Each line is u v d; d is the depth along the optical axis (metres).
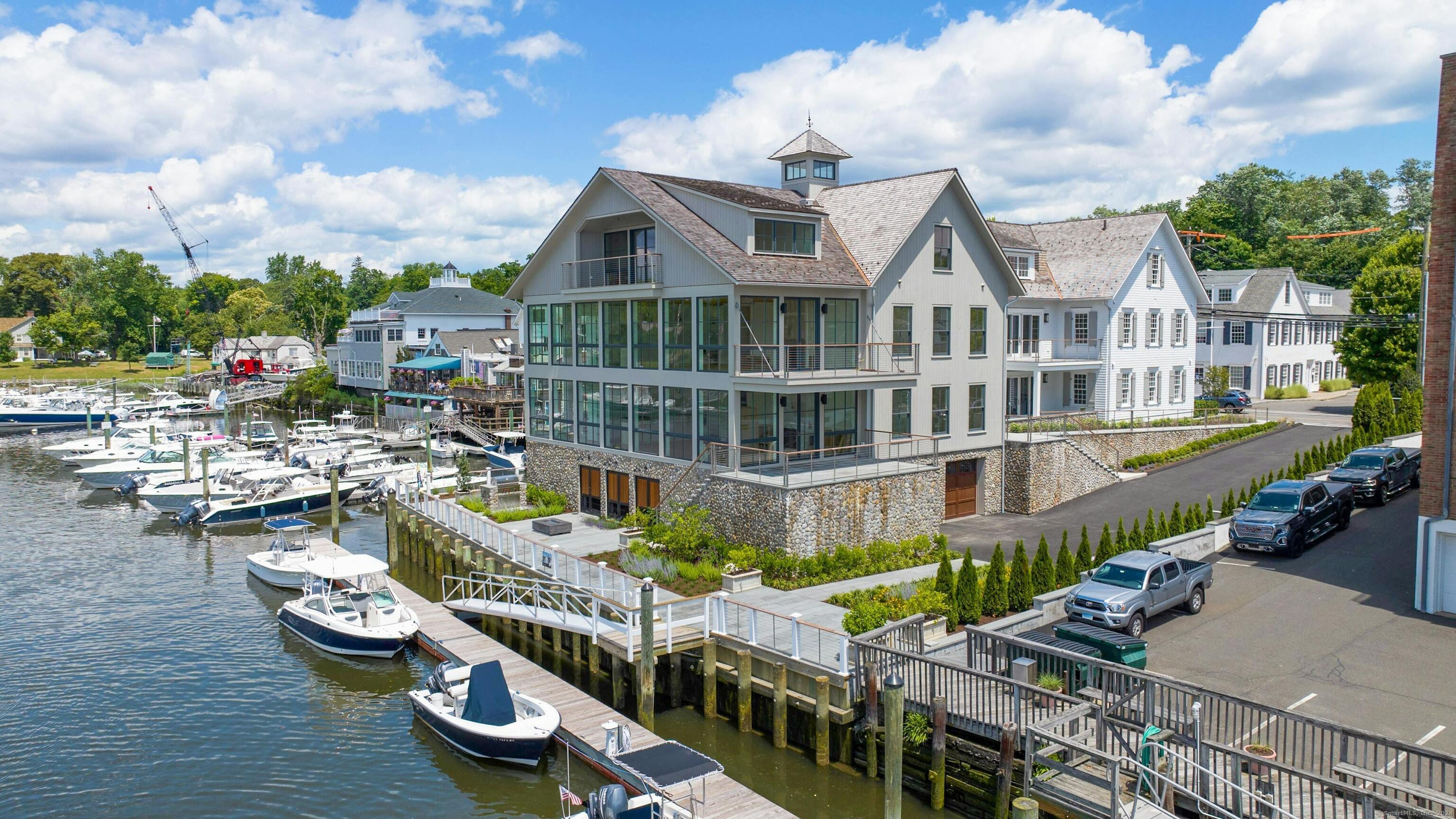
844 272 31.81
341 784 19.42
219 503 44.34
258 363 102.75
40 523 45.44
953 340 34.78
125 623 29.84
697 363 30.83
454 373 78.25
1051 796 14.93
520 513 35.50
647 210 31.34
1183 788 13.95
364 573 28.31
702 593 25.39
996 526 33.06
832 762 19.08
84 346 138.12
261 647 27.58
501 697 20.22
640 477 33.62
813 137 37.78
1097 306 44.84
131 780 19.67
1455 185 21.48
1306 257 85.12
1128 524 32.16
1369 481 32.12
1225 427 44.41
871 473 29.38
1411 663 19.25
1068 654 16.64
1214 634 21.28
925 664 17.62
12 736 21.73
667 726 21.20
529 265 38.22
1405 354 52.00
